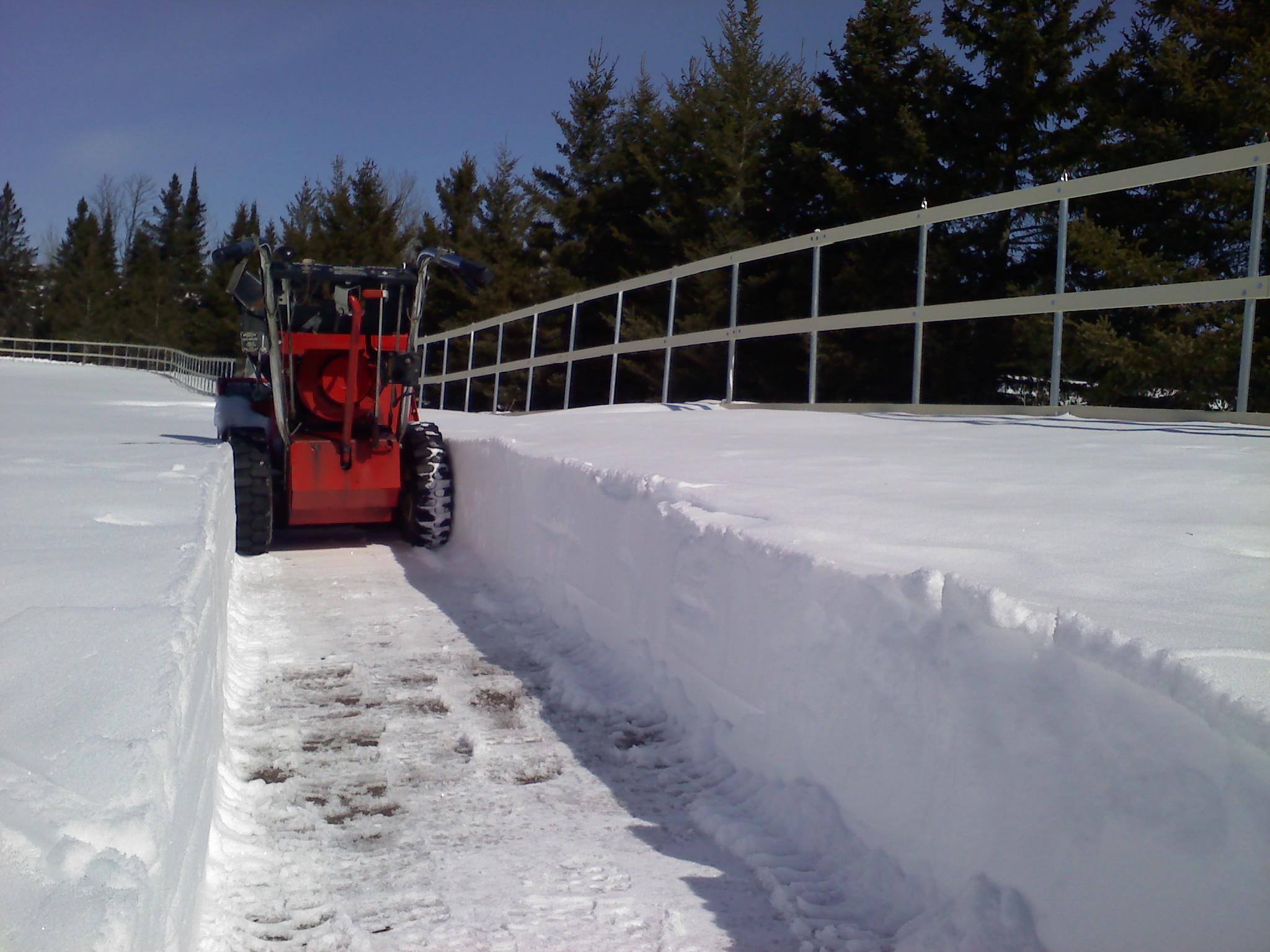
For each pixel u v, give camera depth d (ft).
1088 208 57.36
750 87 90.27
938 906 7.53
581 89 114.83
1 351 161.17
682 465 16.52
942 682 7.77
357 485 24.61
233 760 11.62
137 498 13.57
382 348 24.59
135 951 3.89
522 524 20.15
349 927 8.16
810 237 26.61
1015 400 60.03
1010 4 62.90
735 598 11.20
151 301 207.10
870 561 9.43
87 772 4.81
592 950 7.91
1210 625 6.82
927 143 63.31
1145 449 15.30
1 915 3.80
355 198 149.48
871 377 63.67
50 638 6.72
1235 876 5.31
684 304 83.05
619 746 12.17
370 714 13.29
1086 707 6.45
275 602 19.54
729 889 8.81
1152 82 58.13
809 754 9.53
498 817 10.31
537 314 41.78
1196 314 50.44
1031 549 9.70
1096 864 6.15
